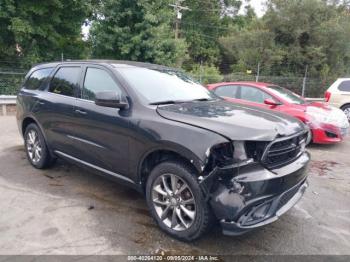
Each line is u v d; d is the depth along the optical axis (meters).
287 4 23.17
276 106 7.38
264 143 2.84
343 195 4.50
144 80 3.89
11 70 13.66
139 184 3.51
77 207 3.83
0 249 2.95
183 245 3.10
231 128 2.88
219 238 3.24
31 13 14.11
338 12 24.14
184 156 2.93
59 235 3.21
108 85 3.87
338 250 3.10
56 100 4.48
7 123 9.22
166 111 3.31
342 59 24.56
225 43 27.75
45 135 4.81
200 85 4.58
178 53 19.97
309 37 23.61
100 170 4.00
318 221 3.69
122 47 18.25
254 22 25.36
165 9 19.94
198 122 3.02
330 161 6.27
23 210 3.72
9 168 5.18
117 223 3.48
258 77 21.06
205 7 39.81
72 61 4.63
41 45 15.55
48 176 4.84
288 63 23.80
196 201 2.92
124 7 18.50
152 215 3.39
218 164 2.78
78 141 4.17
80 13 16.28
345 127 7.31
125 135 3.48
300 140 3.37
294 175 3.07
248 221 2.79
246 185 2.71
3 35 14.20
